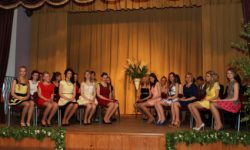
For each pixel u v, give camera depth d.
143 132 4.44
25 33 7.52
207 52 6.65
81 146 4.52
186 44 7.40
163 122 5.41
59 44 7.44
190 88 5.45
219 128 4.57
